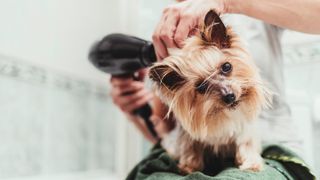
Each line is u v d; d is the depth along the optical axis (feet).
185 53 2.71
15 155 5.02
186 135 3.02
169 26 2.64
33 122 5.32
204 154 3.02
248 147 2.82
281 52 3.69
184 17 2.60
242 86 2.77
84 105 6.33
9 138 4.94
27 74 5.26
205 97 2.77
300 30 2.79
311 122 4.67
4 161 4.86
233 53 2.78
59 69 5.84
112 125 6.93
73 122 6.07
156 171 2.97
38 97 5.43
